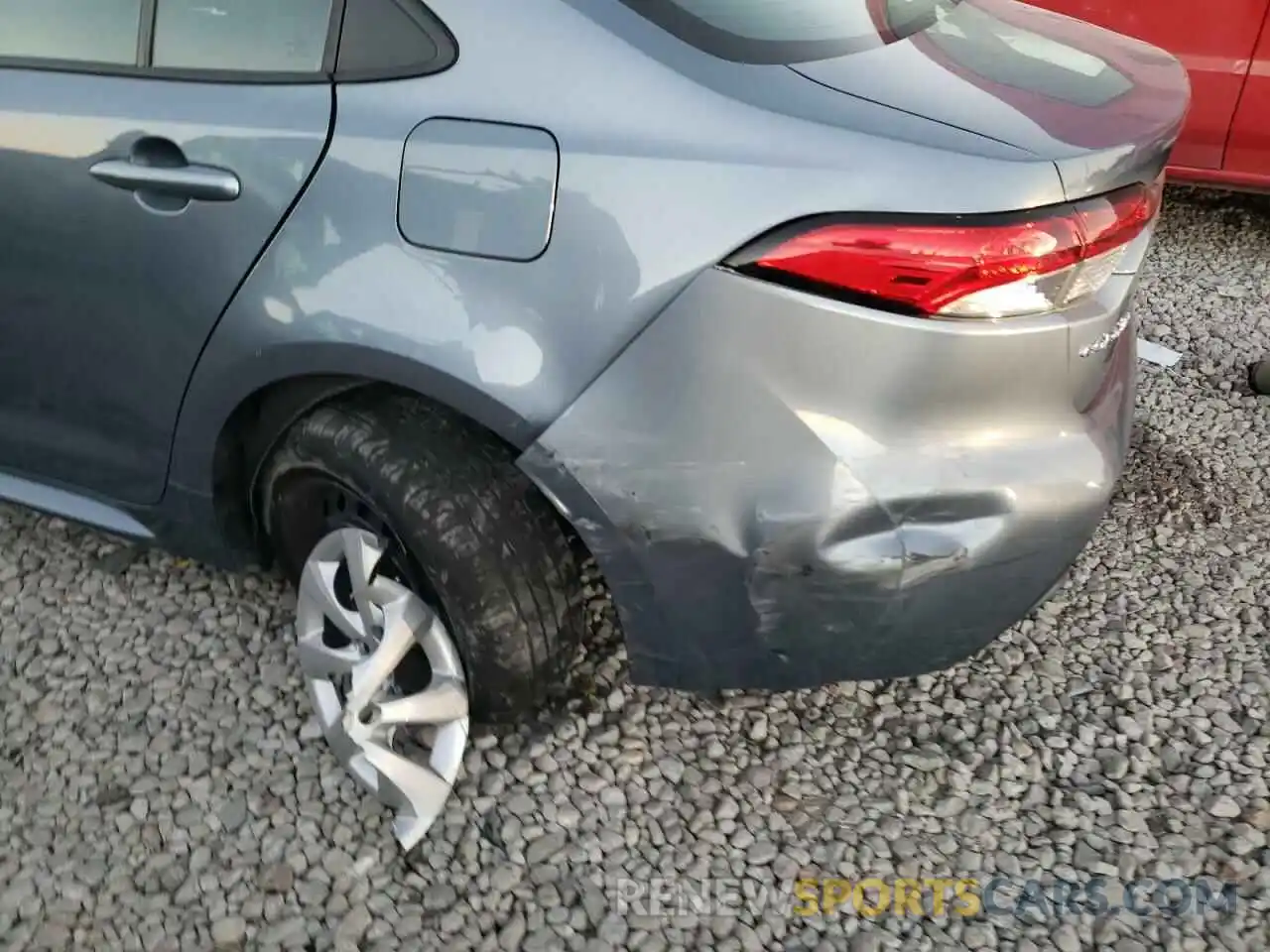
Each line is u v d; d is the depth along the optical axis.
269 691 2.34
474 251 1.66
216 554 2.33
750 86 1.61
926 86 1.68
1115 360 1.98
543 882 1.99
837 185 1.53
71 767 2.18
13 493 2.55
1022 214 1.55
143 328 2.03
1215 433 3.24
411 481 1.81
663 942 1.89
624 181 1.59
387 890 1.97
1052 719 2.32
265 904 1.94
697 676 1.88
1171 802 2.14
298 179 1.78
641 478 1.67
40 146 2.01
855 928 1.92
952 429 1.65
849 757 2.23
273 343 1.83
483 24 1.69
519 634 1.89
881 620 1.73
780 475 1.63
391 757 1.98
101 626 2.50
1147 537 2.84
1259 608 2.61
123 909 1.92
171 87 1.92
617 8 1.66
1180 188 4.77
